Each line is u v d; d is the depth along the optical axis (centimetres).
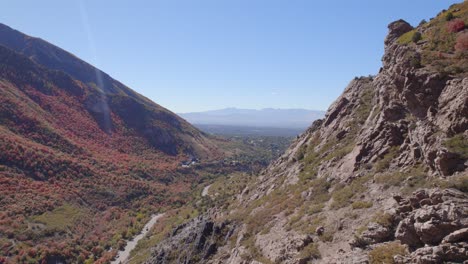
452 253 1152
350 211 2089
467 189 1457
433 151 1783
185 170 17312
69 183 11200
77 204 10262
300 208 2739
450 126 1772
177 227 5038
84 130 17425
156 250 4581
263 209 3381
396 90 2616
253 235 2956
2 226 7569
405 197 1739
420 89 2116
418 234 1316
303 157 4131
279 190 3691
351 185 2408
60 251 7312
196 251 3491
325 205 2450
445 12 2919
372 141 2642
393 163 2250
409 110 2416
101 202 11144
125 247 7919
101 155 15438
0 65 16825
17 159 10525
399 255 1310
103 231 9119
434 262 1166
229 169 18088
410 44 2623
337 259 1617
